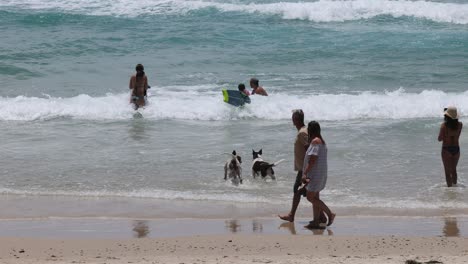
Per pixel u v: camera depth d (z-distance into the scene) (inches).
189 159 818.2
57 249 501.4
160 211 628.1
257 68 1417.3
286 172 764.0
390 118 1043.9
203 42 1642.5
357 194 679.1
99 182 729.0
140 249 500.4
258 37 1694.1
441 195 675.4
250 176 750.5
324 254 482.3
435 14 1878.7
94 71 1392.7
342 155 826.8
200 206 644.7
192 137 931.3
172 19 1833.2
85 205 650.2
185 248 502.9
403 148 860.6
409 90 1224.8
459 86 1254.3
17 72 1365.7
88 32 1702.8
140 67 1068.5
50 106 1091.9
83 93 1218.6
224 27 1774.1
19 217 610.9
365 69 1398.9
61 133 961.5
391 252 488.4
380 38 1686.8
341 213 619.5
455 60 1475.1
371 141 894.4
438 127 967.6
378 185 709.9
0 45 1567.4
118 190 700.0
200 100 1124.5
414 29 1787.6
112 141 913.5
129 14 1861.5
